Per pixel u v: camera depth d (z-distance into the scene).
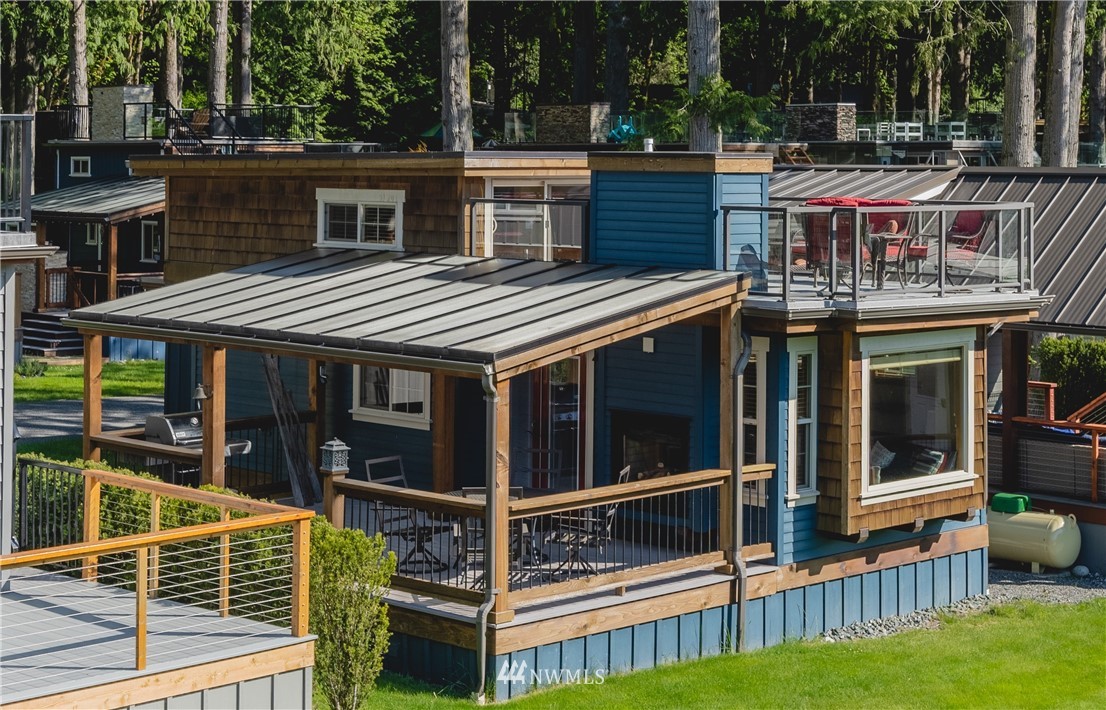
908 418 18.70
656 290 16.83
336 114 71.94
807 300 17.27
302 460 20.88
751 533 18.08
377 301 18.53
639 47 63.25
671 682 15.69
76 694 11.06
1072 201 24.58
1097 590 20.89
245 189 24.08
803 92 64.19
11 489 15.45
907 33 56.12
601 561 17.58
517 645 14.97
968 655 17.34
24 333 42.78
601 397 19.31
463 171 20.45
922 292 18.31
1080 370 27.56
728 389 17.14
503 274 19.28
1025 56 35.16
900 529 19.23
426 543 18.16
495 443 14.79
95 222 42.53
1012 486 22.53
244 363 23.77
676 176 18.28
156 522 14.23
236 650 12.17
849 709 15.10
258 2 60.59
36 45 58.53
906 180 25.53
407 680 15.44
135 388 37.44
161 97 72.19
